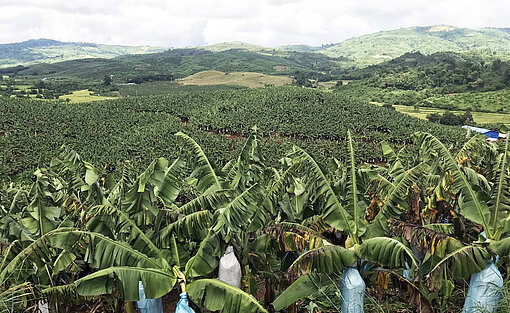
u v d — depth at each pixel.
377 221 6.71
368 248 5.88
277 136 59.69
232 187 7.64
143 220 6.52
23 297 5.70
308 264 5.84
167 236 6.37
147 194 6.61
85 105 77.81
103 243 5.69
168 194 6.91
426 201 8.38
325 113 68.88
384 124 63.94
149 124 67.50
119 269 5.31
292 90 84.81
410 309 6.91
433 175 8.57
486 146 8.99
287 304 6.13
